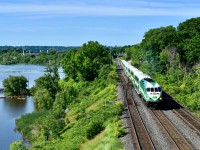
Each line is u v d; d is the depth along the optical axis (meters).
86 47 109.31
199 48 76.06
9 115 84.75
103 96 63.44
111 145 30.53
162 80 71.06
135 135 32.78
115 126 35.81
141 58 114.19
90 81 98.75
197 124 37.09
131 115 41.78
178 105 48.22
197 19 89.50
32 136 58.28
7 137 62.81
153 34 95.81
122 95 57.72
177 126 36.19
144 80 49.38
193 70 78.12
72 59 112.44
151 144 30.17
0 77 183.25
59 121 51.97
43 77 100.25
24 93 120.75
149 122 38.22
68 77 118.75
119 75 94.81
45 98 80.69
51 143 44.34
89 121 45.94
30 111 89.88
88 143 36.94
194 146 29.36
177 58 78.50
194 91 56.09
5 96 118.75
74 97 76.69
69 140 41.28
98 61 105.25
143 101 50.41
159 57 84.88
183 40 85.38
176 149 28.70
